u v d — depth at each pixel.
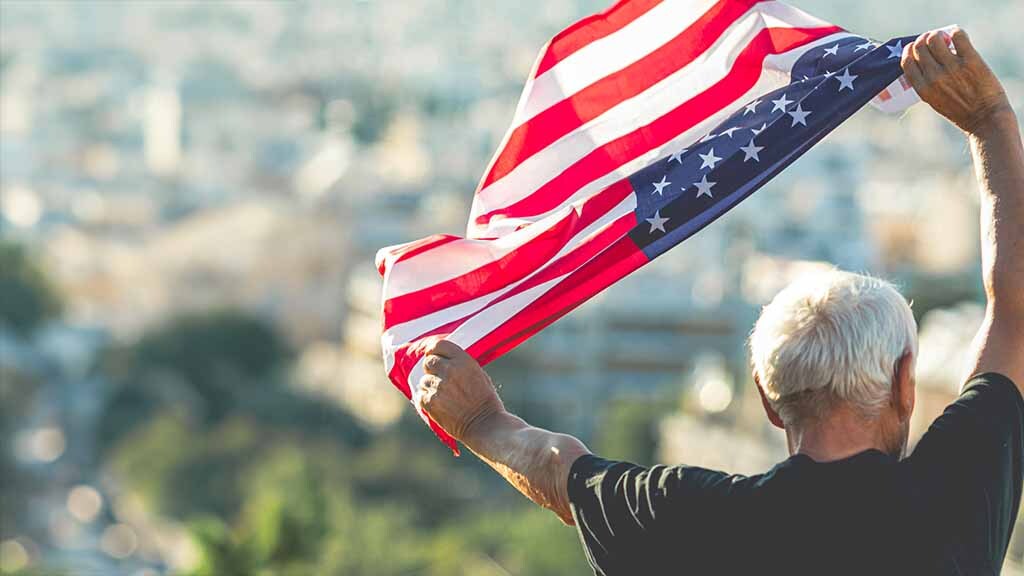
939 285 111.75
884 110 7.64
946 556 5.81
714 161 7.47
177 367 166.88
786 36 7.94
